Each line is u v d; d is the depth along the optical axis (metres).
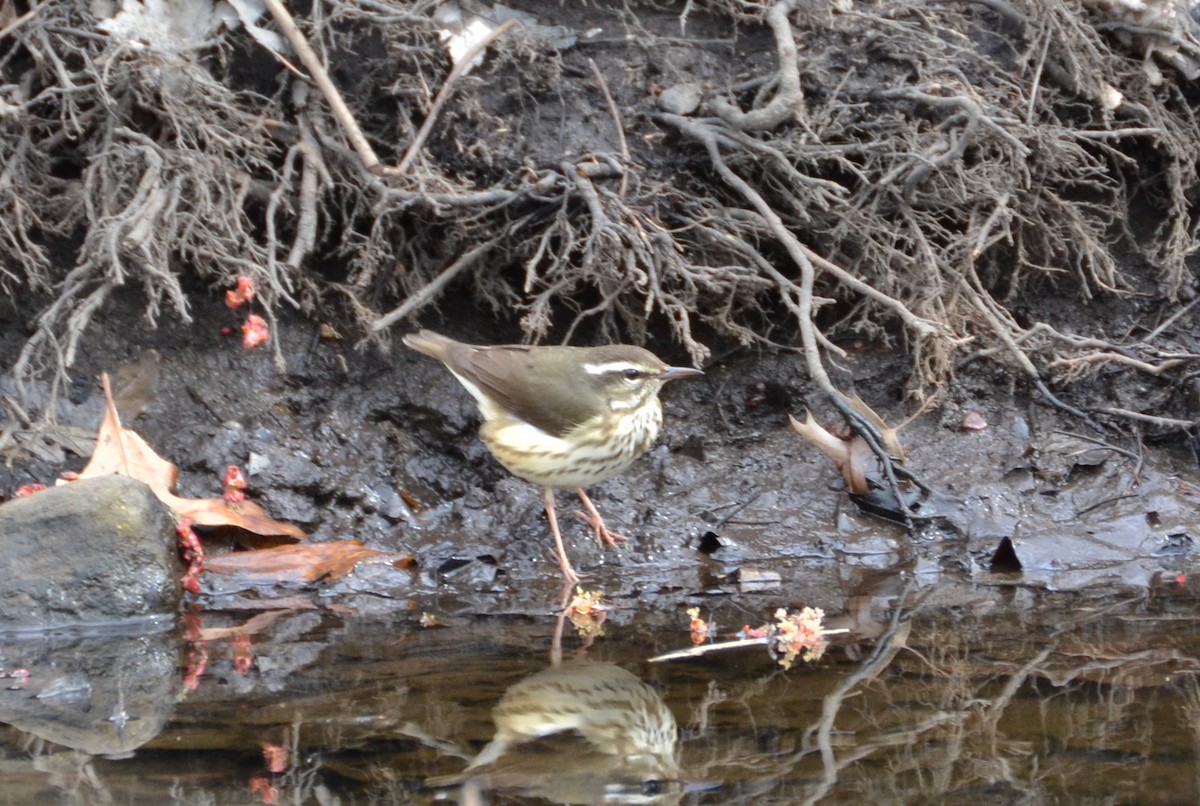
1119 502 10.31
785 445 10.78
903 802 5.77
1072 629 8.27
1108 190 11.72
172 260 10.38
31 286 10.08
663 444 10.77
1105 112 11.35
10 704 7.04
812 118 10.86
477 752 6.36
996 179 10.77
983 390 11.09
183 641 8.16
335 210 10.71
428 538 9.88
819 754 6.32
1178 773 6.05
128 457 9.53
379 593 9.17
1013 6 11.62
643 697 7.10
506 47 10.77
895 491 10.02
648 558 9.80
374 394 10.57
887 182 10.47
